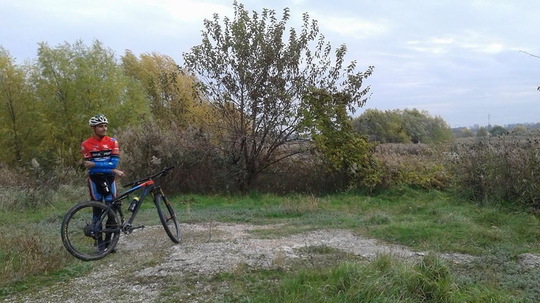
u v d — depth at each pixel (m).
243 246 7.18
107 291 5.39
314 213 10.40
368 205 11.73
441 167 13.59
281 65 13.73
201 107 15.34
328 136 13.73
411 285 4.71
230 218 9.97
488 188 10.69
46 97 25.53
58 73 25.34
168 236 7.85
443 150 14.76
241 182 14.20
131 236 8.16
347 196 13.05
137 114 25.31
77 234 7.00
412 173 13.48
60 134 25.06
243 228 8.96
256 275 5.74
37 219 10.34
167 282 5.59
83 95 25.17
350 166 13.63
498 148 11.03
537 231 8.01
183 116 16.81
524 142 10.95
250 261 6.32
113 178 7.18
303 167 14.21
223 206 11.82
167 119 17.91
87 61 25.67
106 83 25.55
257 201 12.70
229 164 14.31
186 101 17.02
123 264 6.39
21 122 26.23
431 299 4.62
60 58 25.31
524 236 7.85
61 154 22.58
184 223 9.55
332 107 13.90
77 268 6.20
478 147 11.48
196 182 14.12
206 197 13.34
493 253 6.82
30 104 26.09
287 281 5.23
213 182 14.18
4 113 25.94
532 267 6.10
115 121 24.97
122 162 13.61
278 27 13.80
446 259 6.47
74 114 25.16
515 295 5.06
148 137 14.02
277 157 14.42
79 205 6.62
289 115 13.85
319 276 5.34
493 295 4.80
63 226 6.45
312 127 13.66
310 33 13.84
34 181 13.59
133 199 7.29
